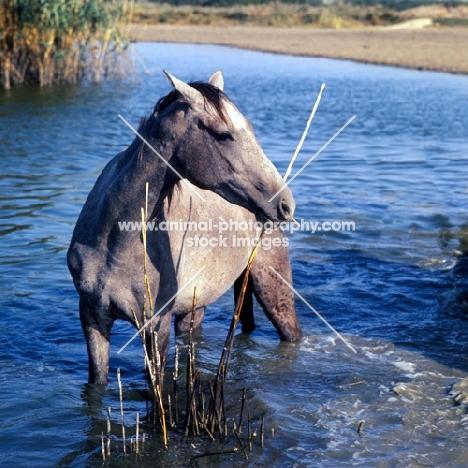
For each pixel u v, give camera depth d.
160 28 51.91
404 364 5.99
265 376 5.80
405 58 32.50
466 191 11.58
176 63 30.25
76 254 4.61
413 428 4.99
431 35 43.56
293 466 4.53
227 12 63.94
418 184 11.95
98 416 5.09
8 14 21.06
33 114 17.42
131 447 4.68
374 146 14.70
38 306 6.94
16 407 5.20
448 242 9.18
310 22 56.16
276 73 27.58
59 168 12.25
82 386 5.53
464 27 52.00
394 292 7.54
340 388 5.58
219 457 4.61
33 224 9.24
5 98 19.72
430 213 10.39
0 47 21.41
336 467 4.52
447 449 4.72
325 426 5.02
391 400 5.37
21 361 5.93
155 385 4.71
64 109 18.25
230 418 5.12
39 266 7.88
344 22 54.41
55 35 22.28
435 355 6.16
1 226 9.09
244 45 40.19
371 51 35.84
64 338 6.37
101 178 4.67
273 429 4.96
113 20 24.52
